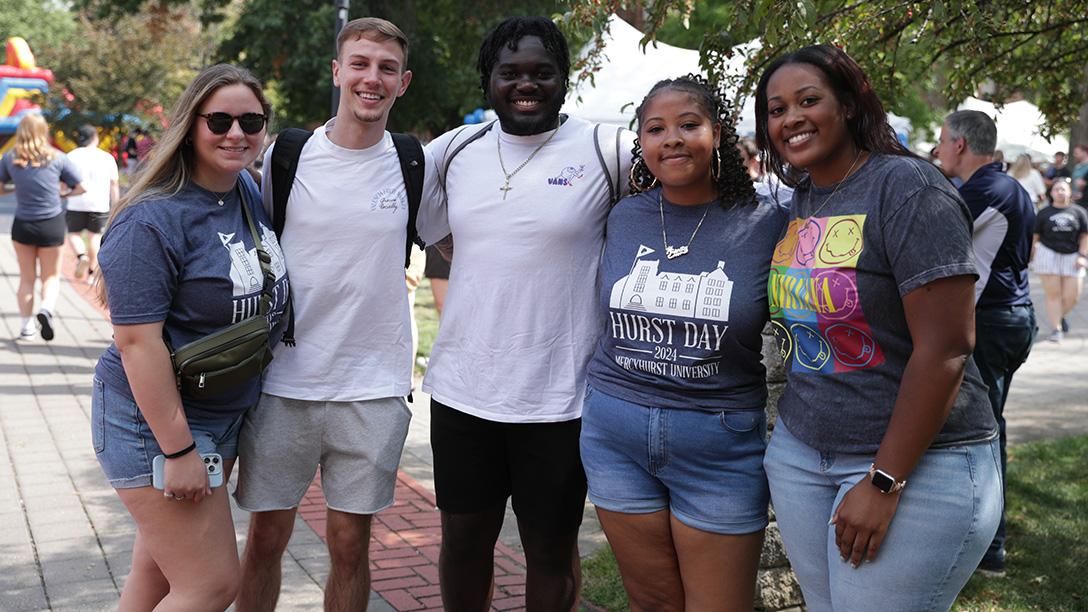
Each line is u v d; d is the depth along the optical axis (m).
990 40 4.34
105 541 4.51
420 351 9.22
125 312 2.58
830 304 2.35
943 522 2.29
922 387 2.22
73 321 9.91
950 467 2.30
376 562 4.44
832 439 2.41
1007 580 4.37
